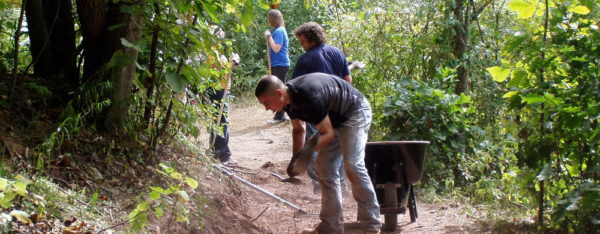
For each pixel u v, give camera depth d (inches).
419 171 238.4
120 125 223.0
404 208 239.0
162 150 247.4
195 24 237.9
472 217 260.1
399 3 422.6
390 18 428.1
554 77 225.5
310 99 202.5
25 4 219.5
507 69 228.5
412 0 413.1
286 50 507.8
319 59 273.3
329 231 228.8
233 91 717.9
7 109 203.0
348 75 282.2
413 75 411.2
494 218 248.7
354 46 443.2
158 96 238.4
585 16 228.7
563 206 203.5
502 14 407.8
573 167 222.2
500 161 332.5
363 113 219.3
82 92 220.4
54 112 216.2
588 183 205.6
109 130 220.4
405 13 420.2
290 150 438.0
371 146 235.6
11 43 260.5
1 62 227.0
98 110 219.0
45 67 233.0
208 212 224.4
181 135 266.4
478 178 327.9
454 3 376.2
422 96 330.0
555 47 220.4
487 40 397.7
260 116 596.7
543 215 238.1
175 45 226.7
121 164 213.2
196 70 231.3
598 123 216.2
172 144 255.4
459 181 323.9
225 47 251.8
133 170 214.4
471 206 281.0
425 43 393.1
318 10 609.3
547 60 219.1
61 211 165.6
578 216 213.2
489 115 360.5
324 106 205.6
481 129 339.0
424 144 236.4
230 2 222.7
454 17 379.6
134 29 221.6
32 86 215.6
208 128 273.9
